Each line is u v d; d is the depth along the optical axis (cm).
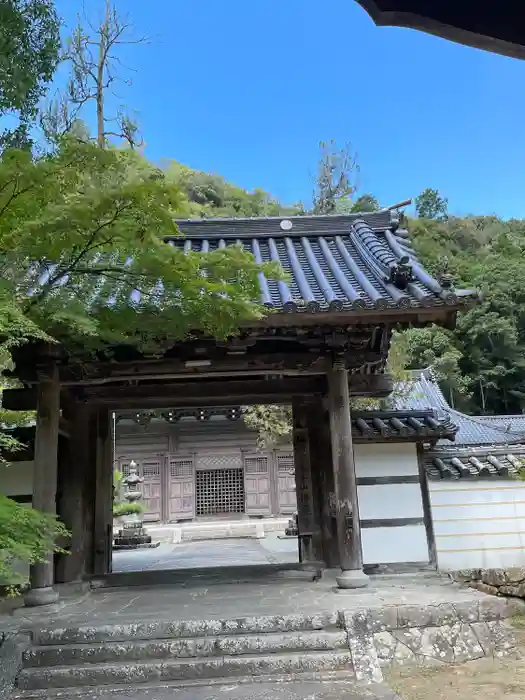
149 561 1312
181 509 2606
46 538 404
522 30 176
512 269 4431
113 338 531
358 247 884
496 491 856
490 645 561
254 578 811
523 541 841
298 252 905
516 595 818
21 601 701
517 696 442
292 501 2648
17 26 460
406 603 584
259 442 2288
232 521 2539
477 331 4175
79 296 482
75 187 392
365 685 477
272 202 3988
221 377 870
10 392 780
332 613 558
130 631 540
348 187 3391
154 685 484
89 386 853
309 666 507
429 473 853
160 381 866
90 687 484
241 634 545
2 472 796
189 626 545
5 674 485
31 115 482
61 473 827
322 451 867
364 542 827
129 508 2006
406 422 873
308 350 755
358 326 687
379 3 177
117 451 2686
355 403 1352
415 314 645
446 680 487
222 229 948
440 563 827
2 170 344
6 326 321
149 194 392
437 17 177
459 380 3941
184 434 2694
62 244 406
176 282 471
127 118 1914
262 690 468
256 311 518
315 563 841
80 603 688
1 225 379
